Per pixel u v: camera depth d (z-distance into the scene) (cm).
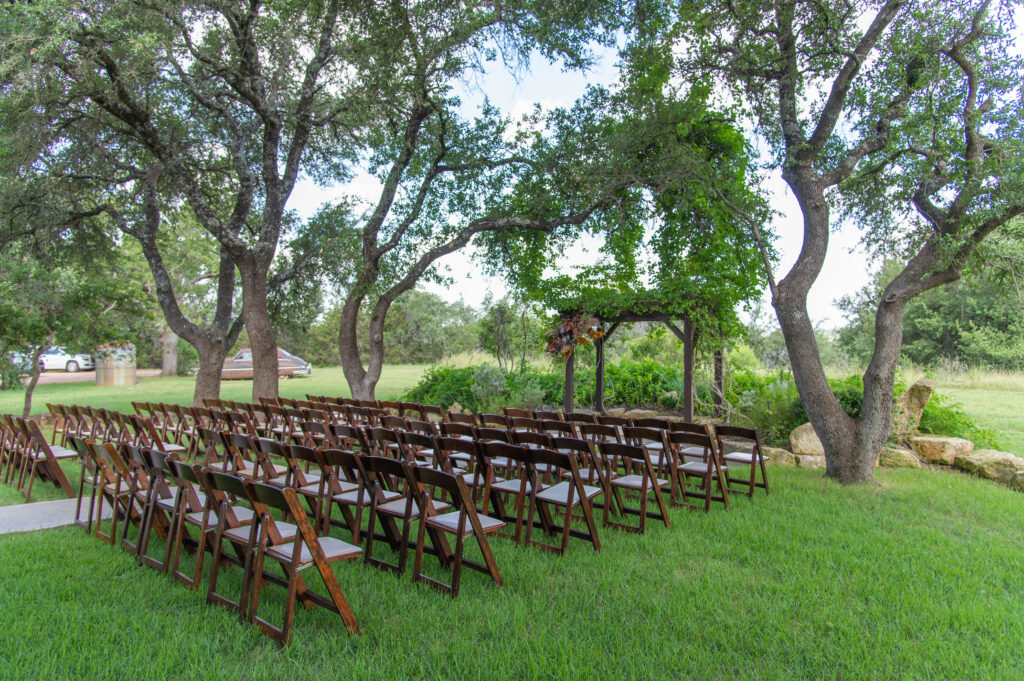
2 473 710
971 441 859
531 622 320
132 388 2047
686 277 984
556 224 1116
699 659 284
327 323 3834
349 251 1166
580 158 1069
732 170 836
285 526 353
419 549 367
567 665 274
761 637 306
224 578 379
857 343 2095
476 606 338
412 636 303
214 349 1223
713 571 396
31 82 761
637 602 346
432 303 3419
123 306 1204
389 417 597
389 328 3619
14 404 1571
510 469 537
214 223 1039
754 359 1273
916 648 298
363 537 462
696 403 1005
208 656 280
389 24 980
